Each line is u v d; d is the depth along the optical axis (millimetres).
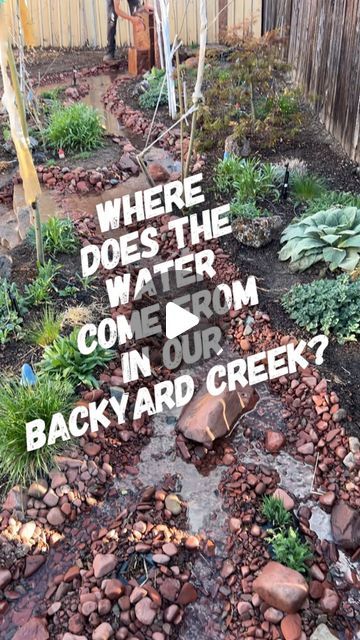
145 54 5656
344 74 3787
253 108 4129
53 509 2061
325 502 2111
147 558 1946
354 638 1773
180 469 2262
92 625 1766
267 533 2014
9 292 2752
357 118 3643
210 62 4930
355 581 1911
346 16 3674
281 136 4094
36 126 4461
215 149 4074
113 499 2143
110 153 4242
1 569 1922
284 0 5016
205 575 1927
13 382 2355
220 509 2119
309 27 4375
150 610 1791
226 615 1823
